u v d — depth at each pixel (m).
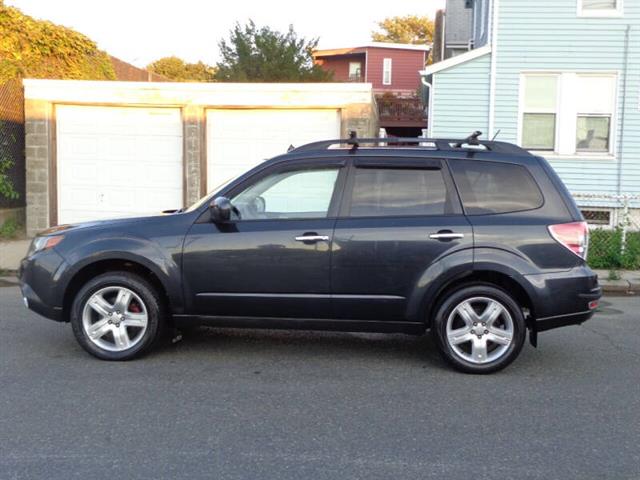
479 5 19.25
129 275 5.95
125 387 5.35
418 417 4.79
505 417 4.81
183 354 6.30
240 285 5.83
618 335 7.34
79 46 16.34
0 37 14.51
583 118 15.45
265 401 5.08
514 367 6.06
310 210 5.93
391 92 32.78
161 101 13.83
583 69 15.25
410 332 5.84
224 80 26.59
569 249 5.66
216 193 6.07
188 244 5.85
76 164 14.23
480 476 3.88
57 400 5.05
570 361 6.28
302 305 5.82
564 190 5.85
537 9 15.24
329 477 3.86
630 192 15.34
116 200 14.29
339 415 4.81
